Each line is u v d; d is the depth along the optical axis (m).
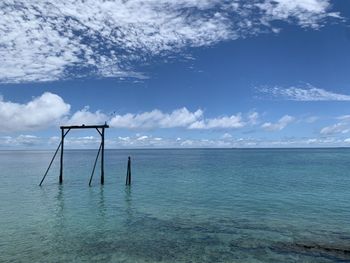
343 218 24.67
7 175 60.97
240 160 121.69
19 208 29.28
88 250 18.20
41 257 17.20
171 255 17.39
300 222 23.55
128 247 18.61
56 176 58.12
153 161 118.38
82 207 29.67
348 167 79.12
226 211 27.45
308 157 146.25
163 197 34.88
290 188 41.34
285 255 17.14
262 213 26.58
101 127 42.81
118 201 32.59
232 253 17.55
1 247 18.70
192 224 23.33
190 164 96.62
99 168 79.25
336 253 17.34
